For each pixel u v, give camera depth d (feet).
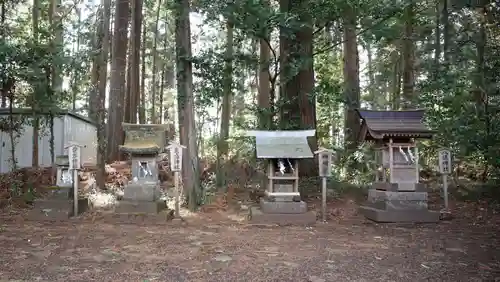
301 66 37.78
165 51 73.51
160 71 83.76
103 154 42.09
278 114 40.96
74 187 32.73
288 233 27.48
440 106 40.86
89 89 56.29
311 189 40.83
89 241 24.58
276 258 21.17
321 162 32.19
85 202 34.76
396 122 32.58
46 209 31.91
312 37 40.50
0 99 56.70
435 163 47.47
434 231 28.22
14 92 40.42
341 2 35.78
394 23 42.42
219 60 36.40
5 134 50.34
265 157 30.91
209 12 33.37
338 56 63.52
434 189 42.11
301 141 32.42
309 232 27.84
